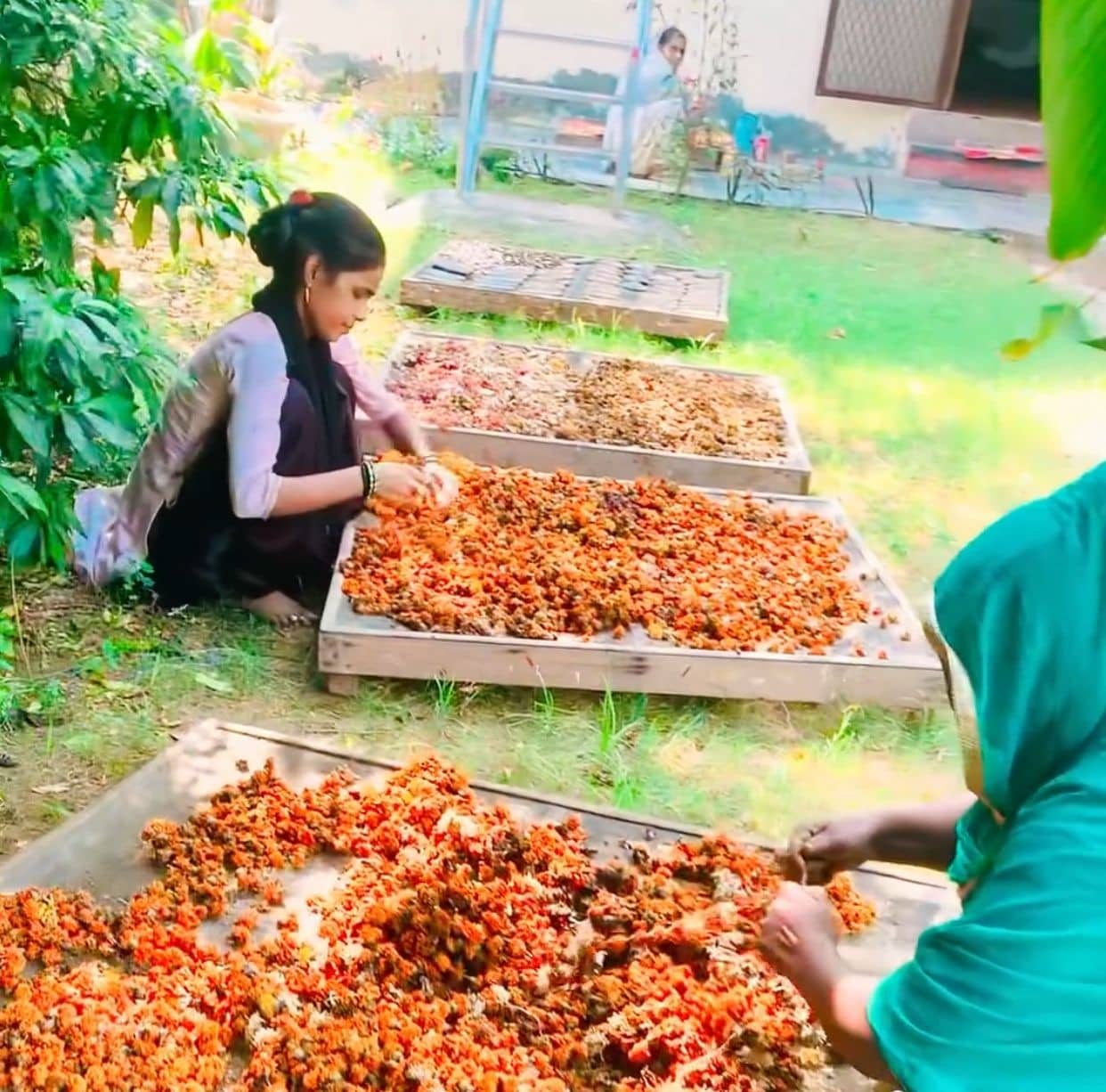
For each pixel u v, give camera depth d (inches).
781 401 243.0
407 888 109.5
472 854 112.8
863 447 252.5
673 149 476.1
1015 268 406.6
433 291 290.4
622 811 123.0
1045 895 59.0
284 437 164.1
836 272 382.0
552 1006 99.0
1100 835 58.2
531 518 183.2
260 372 159.8
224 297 277.6
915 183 506.3
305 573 173.3
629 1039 95.7
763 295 346.0
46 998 96.9
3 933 102.3
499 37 438.6
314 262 159.5
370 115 471.2
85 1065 91.4
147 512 167.9
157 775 122.6
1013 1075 59.6
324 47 497.0
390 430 189.8
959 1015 61.3
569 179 458.6
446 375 237.8
